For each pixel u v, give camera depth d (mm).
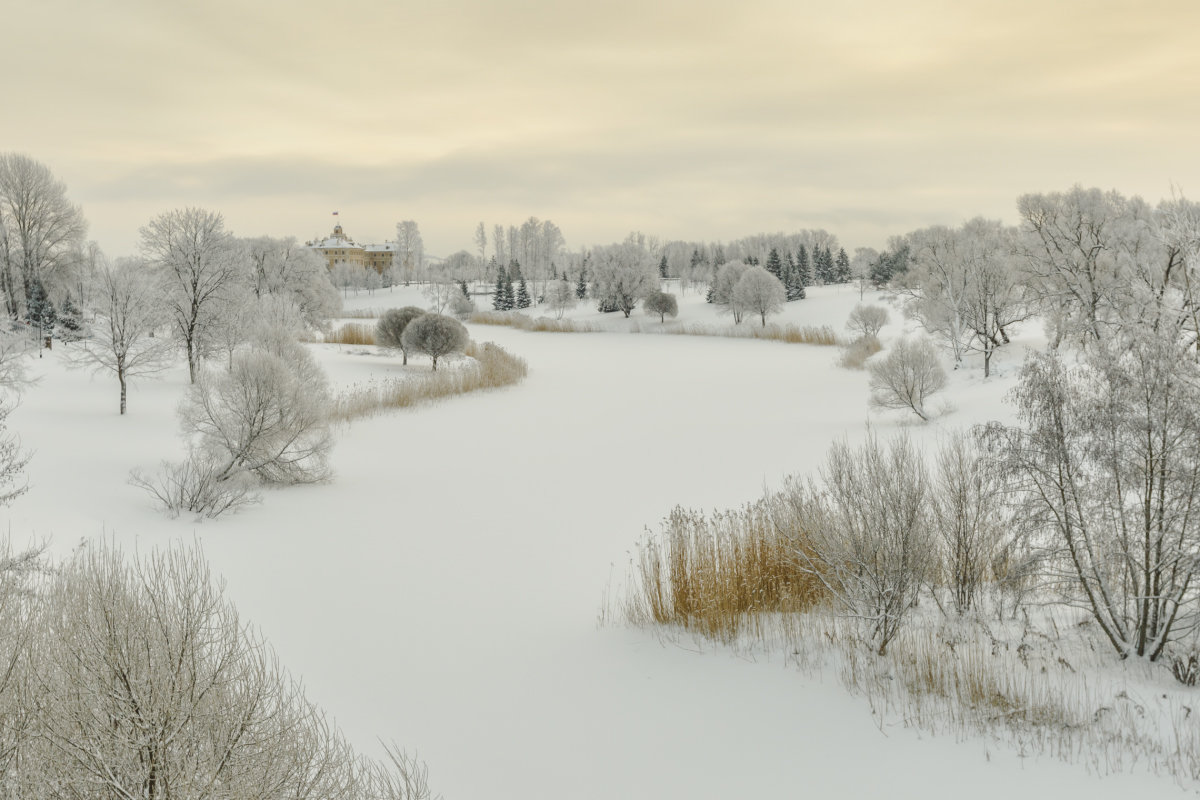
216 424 15445
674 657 7359
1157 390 6336
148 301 22328
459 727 6059
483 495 16000
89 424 19828
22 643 4066
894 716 5797
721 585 8398
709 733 5770
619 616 8797
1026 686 5977
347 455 20156
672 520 9805
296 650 7789
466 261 188125
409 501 15391
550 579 10508
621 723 6031
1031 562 7074
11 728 3703
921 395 22406
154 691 3561
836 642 7273
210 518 13383
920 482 7805
